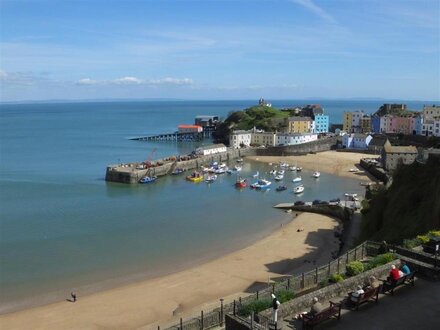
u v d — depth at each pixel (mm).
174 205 103500
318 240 74312
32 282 58156
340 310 23000
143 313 49031
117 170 135500
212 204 104688
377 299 24531
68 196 112812
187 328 32188
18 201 105875
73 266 63688
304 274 35719
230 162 175875
